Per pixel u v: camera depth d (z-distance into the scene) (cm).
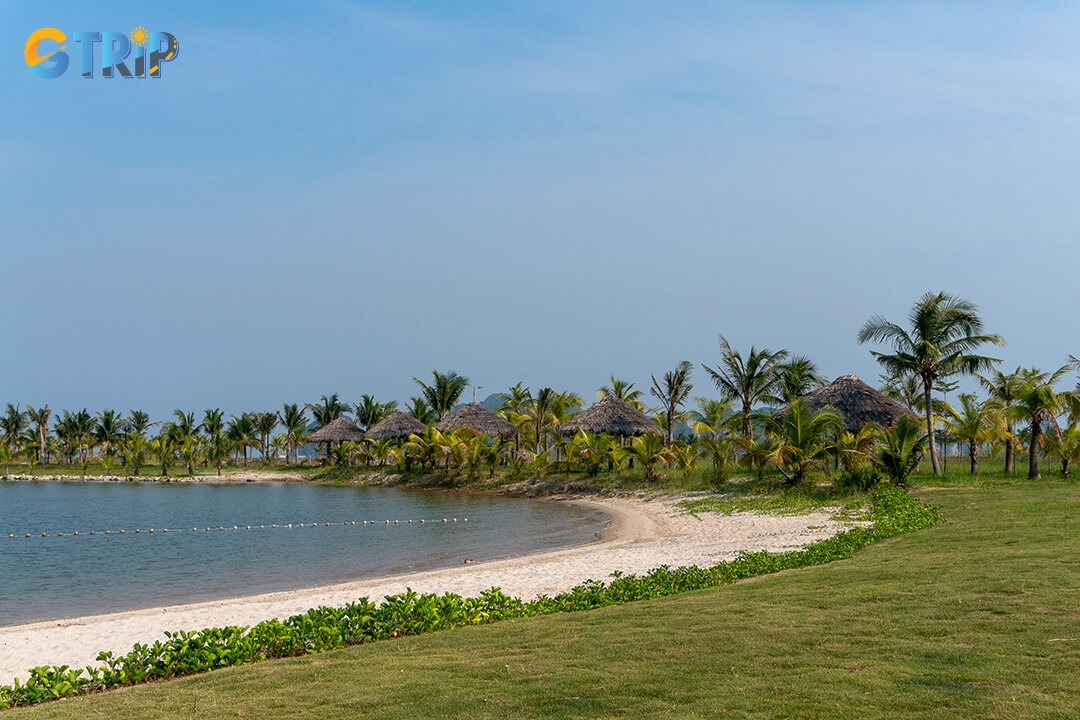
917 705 612
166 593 2072
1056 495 2545
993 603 945
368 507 4612
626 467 4834
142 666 980
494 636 1017
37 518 4291
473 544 2873
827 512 2745
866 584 1168
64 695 920
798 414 3388
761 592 1198
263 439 9369
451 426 5969
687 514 3169
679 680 723
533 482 4962
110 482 7731
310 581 2192
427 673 819
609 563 1958
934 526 1994
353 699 736
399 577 2009
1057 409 3266
